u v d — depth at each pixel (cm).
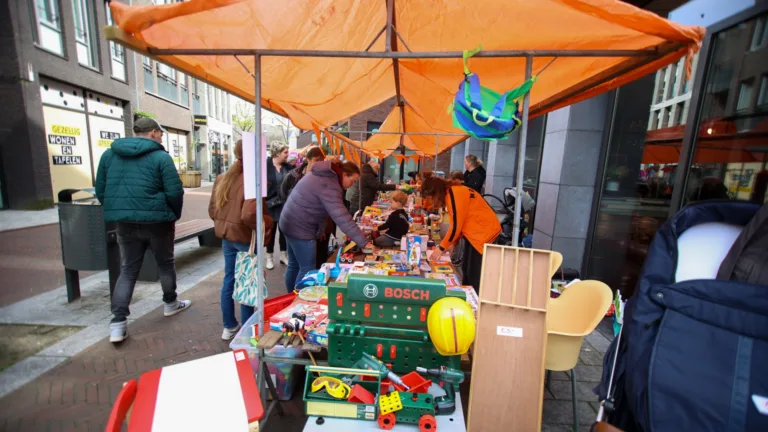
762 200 241
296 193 308
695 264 148
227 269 302
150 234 304
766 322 112
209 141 2684
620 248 412
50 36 973
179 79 1955
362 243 300
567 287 230
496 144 895
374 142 858
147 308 368
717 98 280
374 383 153
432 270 278
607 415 152
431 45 219
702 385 114
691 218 151
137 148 289
